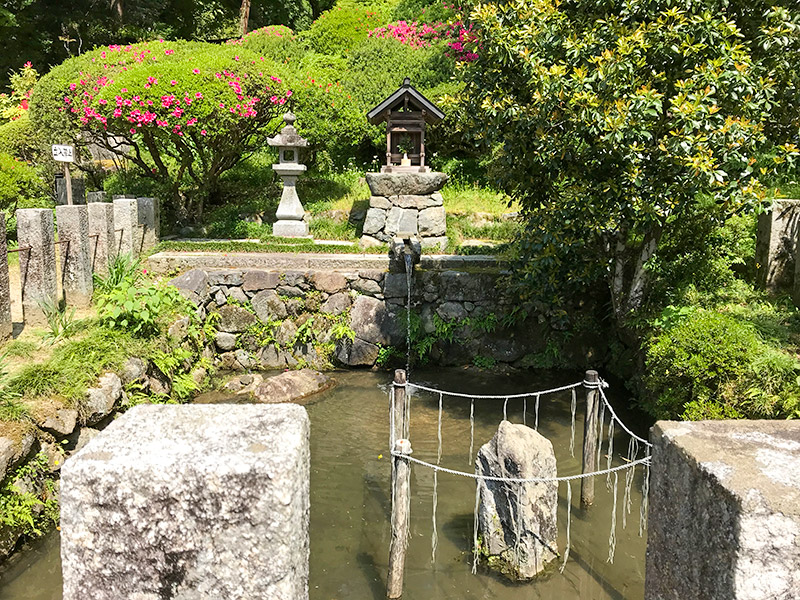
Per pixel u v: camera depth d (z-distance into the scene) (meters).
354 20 16.70
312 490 5.08
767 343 5.15
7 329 5.50
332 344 8.16
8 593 3.74
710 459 1.61
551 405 6.92
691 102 4.80
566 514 4.76
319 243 9.73
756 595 1.46
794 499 1.44
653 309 6.34
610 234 6.32
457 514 4.75
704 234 6.44
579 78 4.96
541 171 5.98
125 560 1.46
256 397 7.00
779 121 5.72
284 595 1.45
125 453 1.47
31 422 4.28
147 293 6.37
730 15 5.50
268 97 9.65
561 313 7.76
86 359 5.27
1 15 15.31
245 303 8.20
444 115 9.79
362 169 13.25
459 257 8.92
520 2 5.44
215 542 1.44
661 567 1.80
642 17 5.20
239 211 11.07
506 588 3.94
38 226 5.84
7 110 13.78
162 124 8.70
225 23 21.33
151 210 9.06
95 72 9.56
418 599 3.82
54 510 4.36
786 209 6.64
